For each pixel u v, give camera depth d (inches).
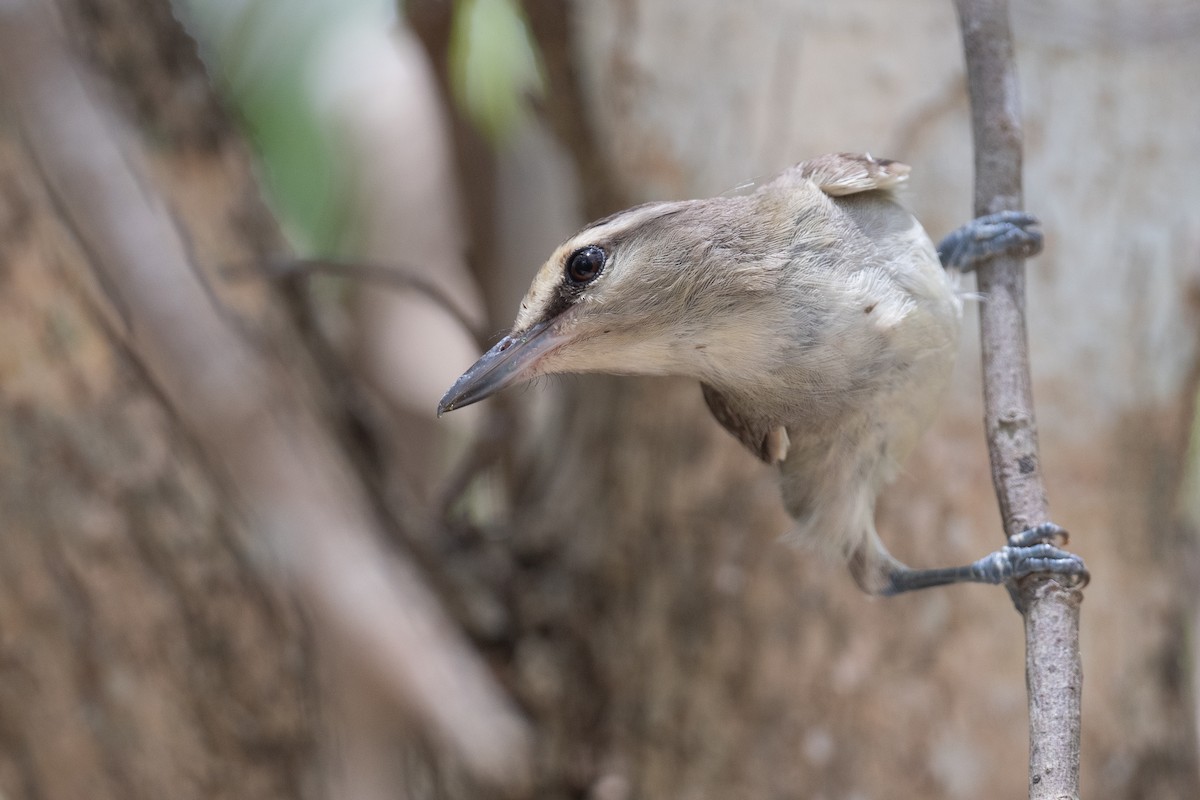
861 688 422.9
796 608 431.2
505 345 300.7
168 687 390.9
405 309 565.9
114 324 364.5
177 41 414.0
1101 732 416.5
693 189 444.1
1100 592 419.5
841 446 291.3
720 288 279.4
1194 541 464.8
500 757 406.6
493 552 483.5
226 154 417.4
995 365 259.8
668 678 446.9
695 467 448.5
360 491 388.2
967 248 271.7
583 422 489.7
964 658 414.9
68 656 387.9
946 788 413.1
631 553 460.1
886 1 434.3
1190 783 436.5
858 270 277.1
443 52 493.0
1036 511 244.2
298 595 334.6
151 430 378.0
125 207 238.1
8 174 350.0
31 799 395.5
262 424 291.4
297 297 432.8
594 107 464.4
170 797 397.4
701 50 447.8
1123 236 422.6
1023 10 411.8
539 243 537.6
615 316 291.0
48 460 376.8
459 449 611.8
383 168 575.5
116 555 382.9
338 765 374.3
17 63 219.8
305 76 569.3
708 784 438.0
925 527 416.2
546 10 445.1
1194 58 424.8
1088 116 422.6
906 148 426.6
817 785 424.8
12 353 368.8
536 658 456.1
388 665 330.6
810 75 435.8
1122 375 421.7
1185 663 440.8
